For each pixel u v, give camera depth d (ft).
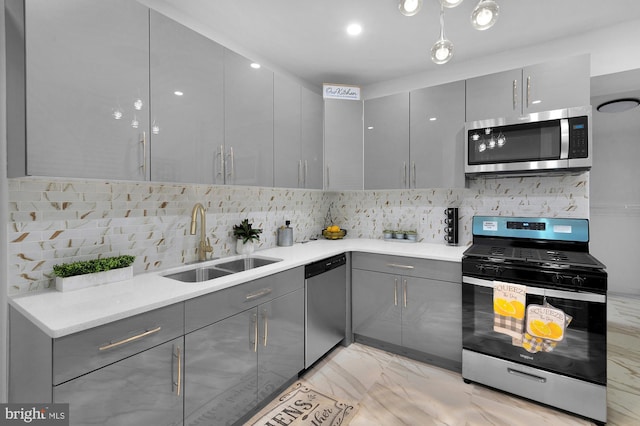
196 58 5.53
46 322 3.45
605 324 5.47
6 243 4.40
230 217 7.81
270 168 7.16
